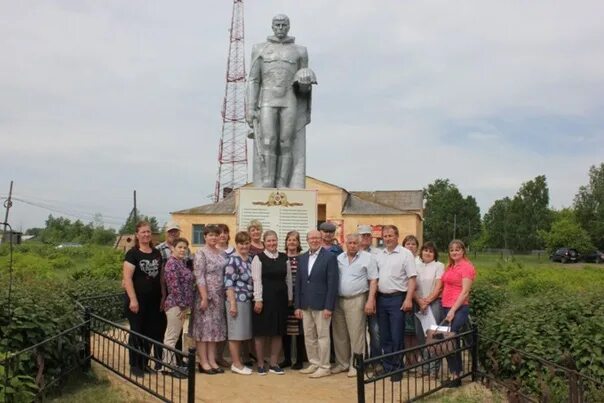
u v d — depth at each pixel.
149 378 6.81
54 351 6.68
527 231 56.97
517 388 6.61
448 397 6.62
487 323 8.22
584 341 6.96
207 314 7.38
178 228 8.21
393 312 7.36
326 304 7.35
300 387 6.98
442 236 67.00
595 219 53.56
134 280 7.39
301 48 9.92
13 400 5.49
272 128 9.70
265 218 9.00
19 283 8.34
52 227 66.00
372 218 30.28
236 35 38.28
